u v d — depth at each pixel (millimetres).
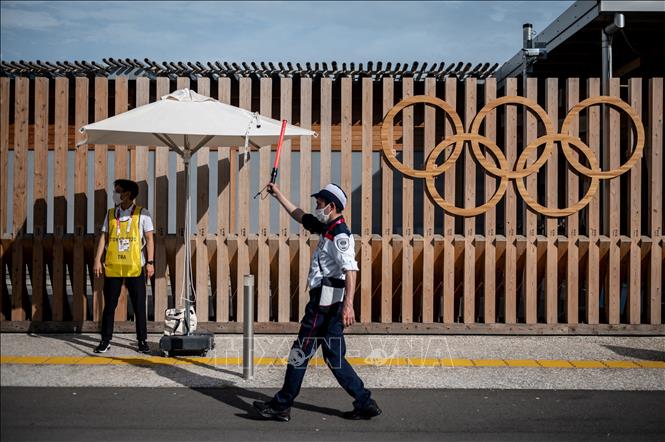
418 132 12172
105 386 6797
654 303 9312
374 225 11852
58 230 9227
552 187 9328
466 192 9289
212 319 9812
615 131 9359
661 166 9320
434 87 9344
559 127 13008
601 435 5562
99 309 9219
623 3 9633
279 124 7789
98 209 9227
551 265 9328
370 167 9281
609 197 9359
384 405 6316
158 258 9188
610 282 9336
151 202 10266
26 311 9648
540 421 5902
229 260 9367
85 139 8781
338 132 11586
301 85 9258
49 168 11133
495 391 6797
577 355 8242
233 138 8453
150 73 10664
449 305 9258
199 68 10414
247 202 9219
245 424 5742
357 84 11250
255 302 9781
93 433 5461
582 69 12984
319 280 5848
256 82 11430
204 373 7301
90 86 11305
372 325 9227
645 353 8367
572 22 10711
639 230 9328
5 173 9398
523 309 9523
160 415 5945
